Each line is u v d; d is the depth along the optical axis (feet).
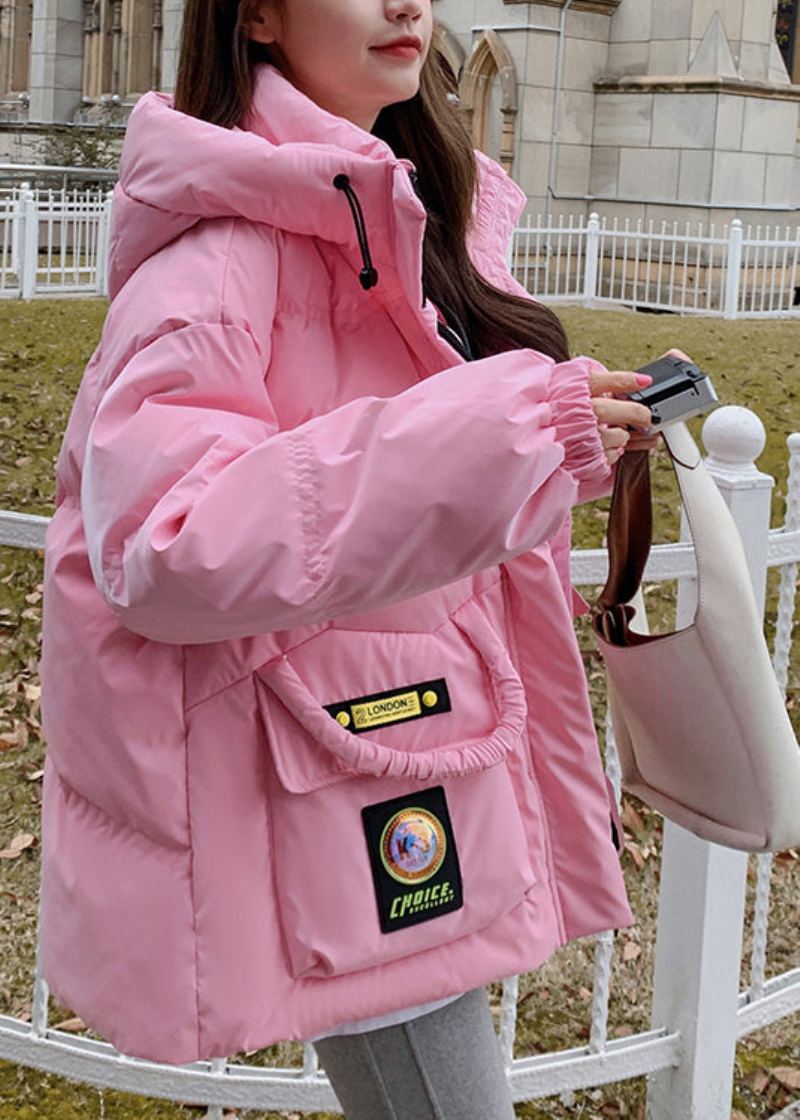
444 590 5.62
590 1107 10.73
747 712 6.18
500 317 6.40
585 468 5.14
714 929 9.05
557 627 5.94
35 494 24.80
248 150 5.13
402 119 6.41
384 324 5.62
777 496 25.95
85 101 84.99
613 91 59.36
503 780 5.69
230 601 4.63
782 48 72.18
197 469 4.74
